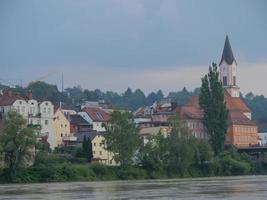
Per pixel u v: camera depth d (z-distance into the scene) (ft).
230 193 422.00
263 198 367.66
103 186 579.48
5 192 484.33
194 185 564.71
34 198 401.90
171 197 391.24
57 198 398.62
